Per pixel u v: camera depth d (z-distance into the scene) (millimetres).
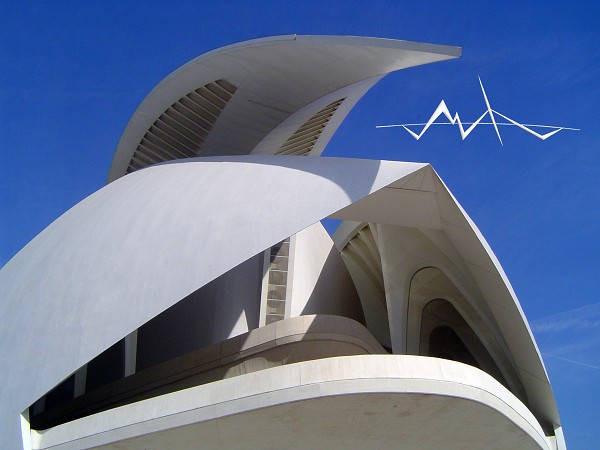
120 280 13453
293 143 20906
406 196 14688
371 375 11500
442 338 18859
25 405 12750
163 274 13172
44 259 15391
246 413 11352
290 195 13594
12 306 14812
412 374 11602
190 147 21578
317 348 15094
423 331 18328
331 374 11461
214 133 20938
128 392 15297
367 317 22250
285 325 15000
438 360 11922
